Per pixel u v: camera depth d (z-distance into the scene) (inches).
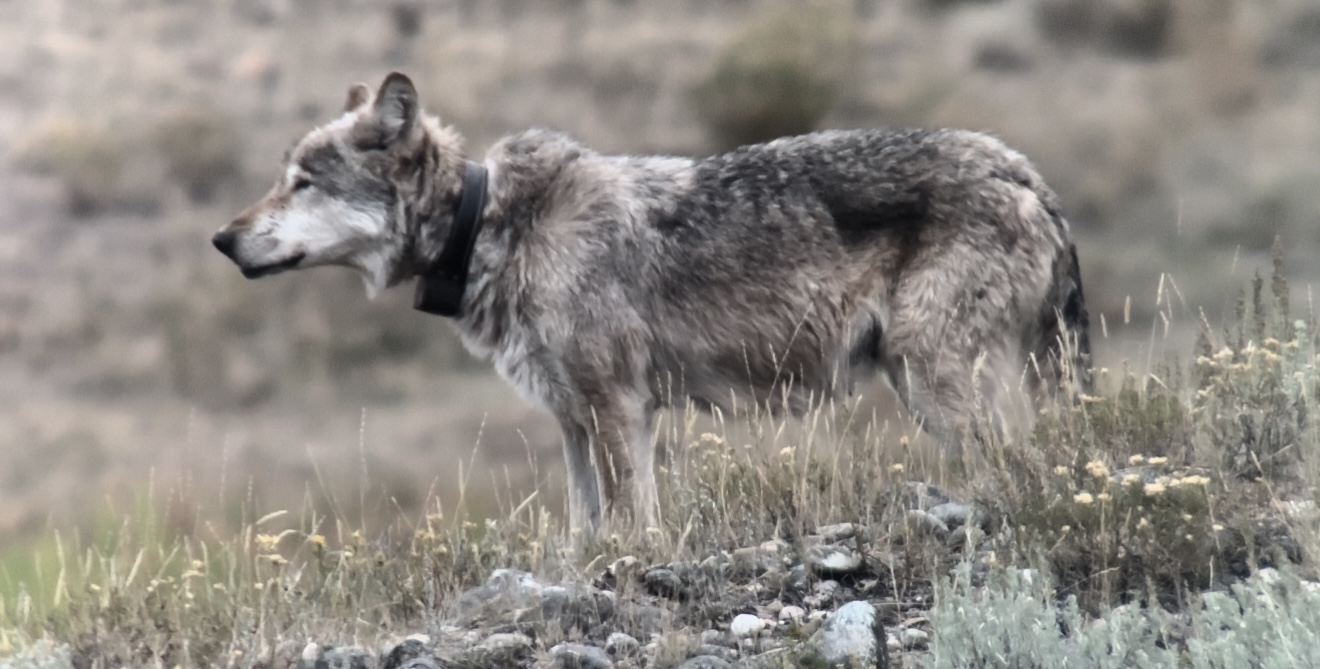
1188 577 682.2
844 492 829.2
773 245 946.7
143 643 702.5
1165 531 682.2
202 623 709.9
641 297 943.7
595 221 937.5
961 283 927.0
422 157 964.0
